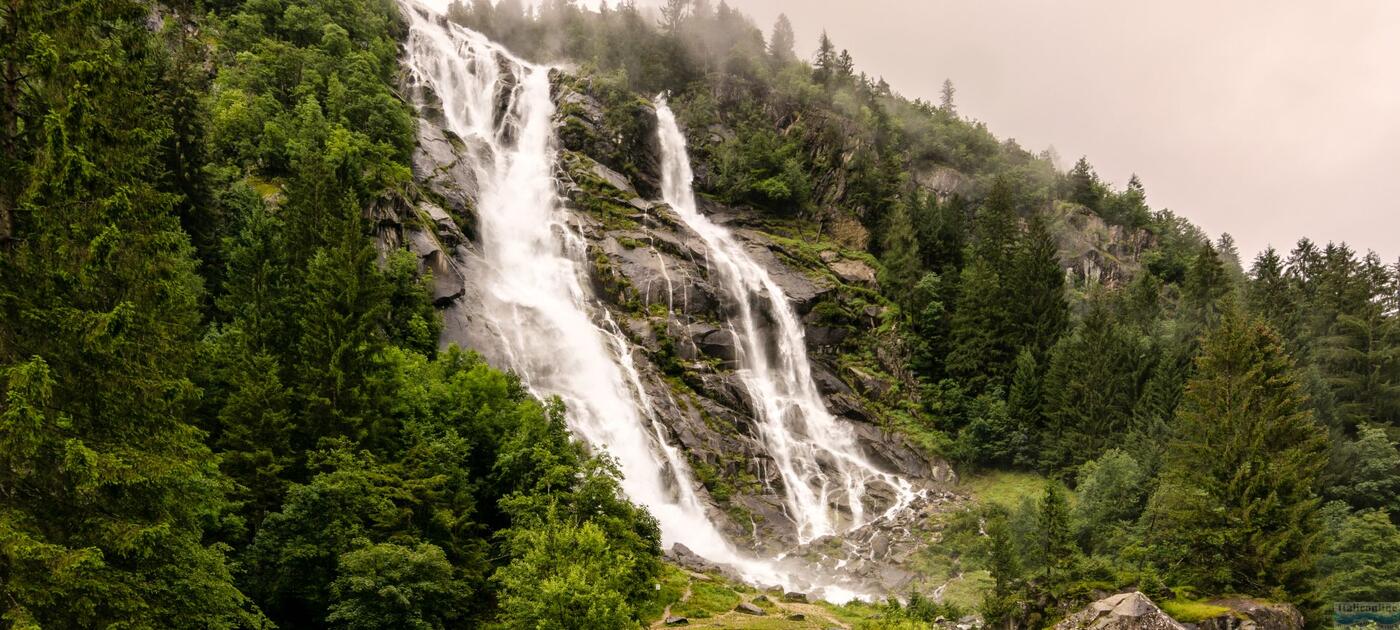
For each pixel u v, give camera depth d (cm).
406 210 6794
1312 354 7619
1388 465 6044
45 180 1814
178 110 5241
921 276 9506
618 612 2734
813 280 9212
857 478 7162
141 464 1905
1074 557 3988
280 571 2945
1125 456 5956
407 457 3803
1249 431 4406
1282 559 4141
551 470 3669
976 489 7325
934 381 8594
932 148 14538
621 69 11231
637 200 9238
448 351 5456
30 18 1822
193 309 3906
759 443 6988
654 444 6500
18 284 1806
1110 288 12438
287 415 3528
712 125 11994
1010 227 10450
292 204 5244
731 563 5544
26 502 1808
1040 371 8138
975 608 4869
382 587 2909
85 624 1789
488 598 3606
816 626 4159
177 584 2091
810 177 11569
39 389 1678
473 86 10488
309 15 8544
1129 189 15600
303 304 4338
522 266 7862
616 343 7338
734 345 7756
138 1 2098
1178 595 3831
